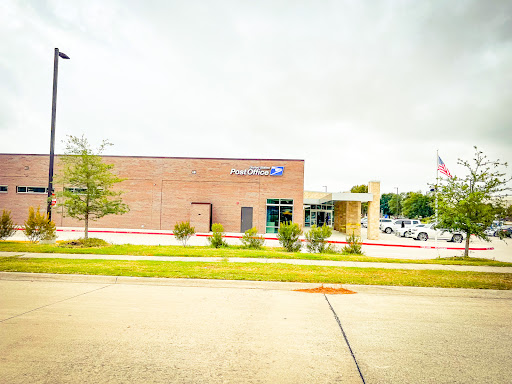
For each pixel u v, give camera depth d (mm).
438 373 3740
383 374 3703
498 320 5789
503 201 14258
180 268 9469
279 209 28906
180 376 3562
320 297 7227
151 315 5676
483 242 28656
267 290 7793
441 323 5559
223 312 5961
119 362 3865
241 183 29125
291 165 28938
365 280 8500
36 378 3441
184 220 29172
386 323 5516
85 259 10852
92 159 14719
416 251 20891
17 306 6051
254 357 4094
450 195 14367
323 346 4488
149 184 29406
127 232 26234
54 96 16438
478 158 14094
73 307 6039
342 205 36875
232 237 24188
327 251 16312
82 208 14812
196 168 29312
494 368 3883
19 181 29641
